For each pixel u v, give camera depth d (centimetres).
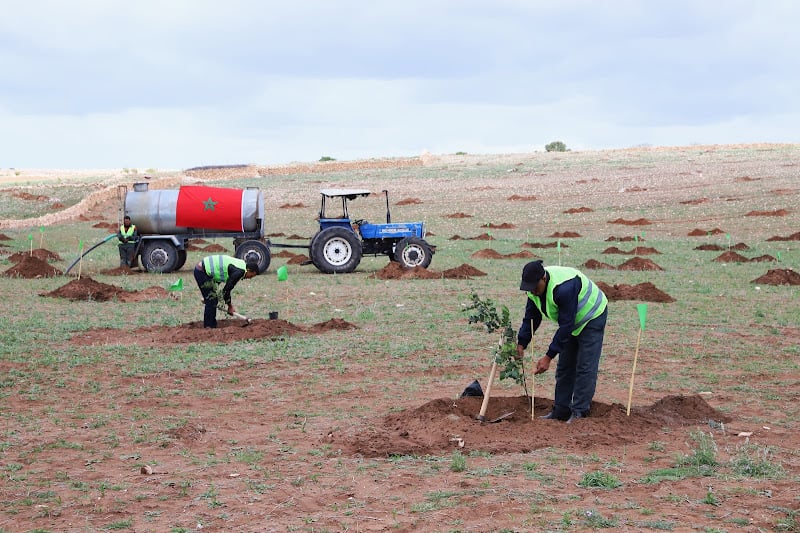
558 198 5722
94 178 8594
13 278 2292
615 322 1517
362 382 1037
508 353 790
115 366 1128
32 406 916
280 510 561
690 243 3538
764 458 662
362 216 5100
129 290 2016
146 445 748
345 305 1773
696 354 1207
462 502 567
